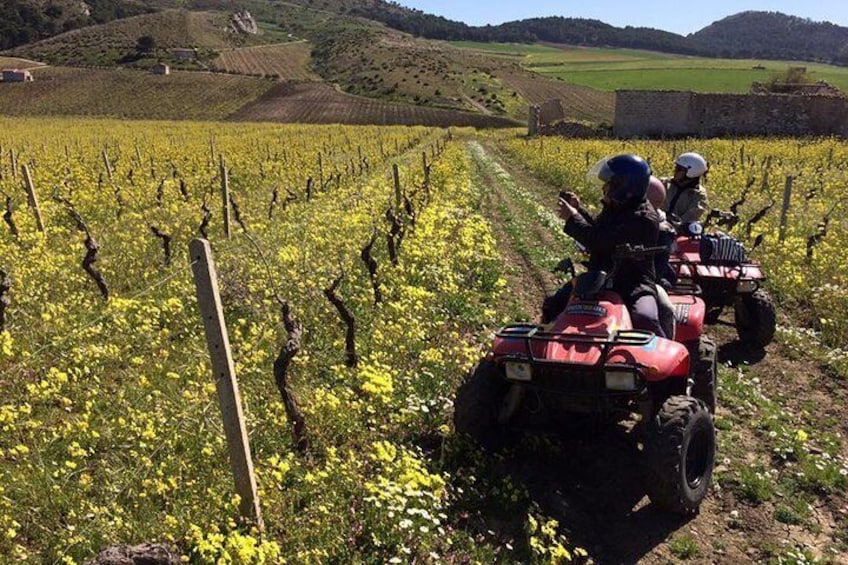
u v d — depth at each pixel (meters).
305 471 5.20
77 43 178.88
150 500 4.77
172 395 6.16
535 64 199.75
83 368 6.70
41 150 34.34
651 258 5.80
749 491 5.49
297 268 9.69
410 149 45.69
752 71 162.62
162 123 75.00
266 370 6.64
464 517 4.96
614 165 5.54
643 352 4.98
